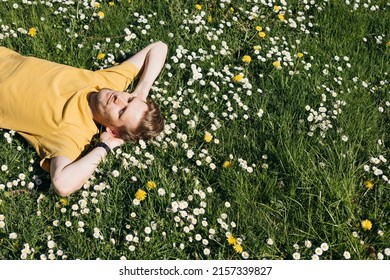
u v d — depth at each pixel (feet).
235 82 13.25
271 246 10.39
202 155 11.43
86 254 9.84
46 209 10.36
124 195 10.74
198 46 13.80
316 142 12.09
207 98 12.63
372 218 11.00
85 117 11.24
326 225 10.77
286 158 11.56
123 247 10.05
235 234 10.48
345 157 11.75
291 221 10.87
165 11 14.62
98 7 14.23
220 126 12.16
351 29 15.33
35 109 11.12
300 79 13.48
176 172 11.23
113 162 11.19
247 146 11.88
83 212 10.25
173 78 13.01
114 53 13.42
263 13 15.34
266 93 13.09
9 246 9.77
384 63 14.57
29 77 11.46
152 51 12.67
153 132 11.39
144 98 12.05
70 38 13.52
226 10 15.05
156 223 10.35
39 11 13.89
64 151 10.58
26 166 10.97
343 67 14.35
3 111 11.30
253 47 14.21
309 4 15.90
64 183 10.09
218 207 10.64
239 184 11.10
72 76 11.79
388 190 11.46
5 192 10.41
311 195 11.07
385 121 13.14
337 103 12.85
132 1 14.70
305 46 14.46
